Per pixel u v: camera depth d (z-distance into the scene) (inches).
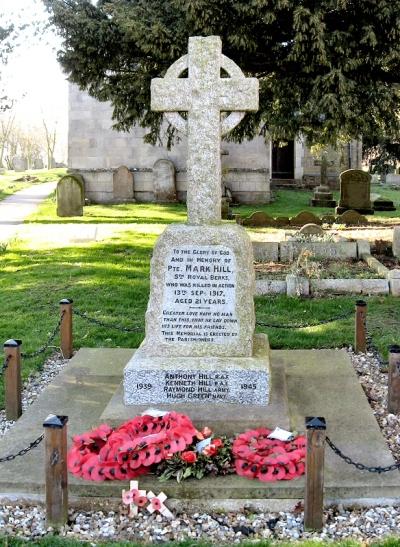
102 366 247.8
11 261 462.6
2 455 177.8
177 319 199.0
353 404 207.6
